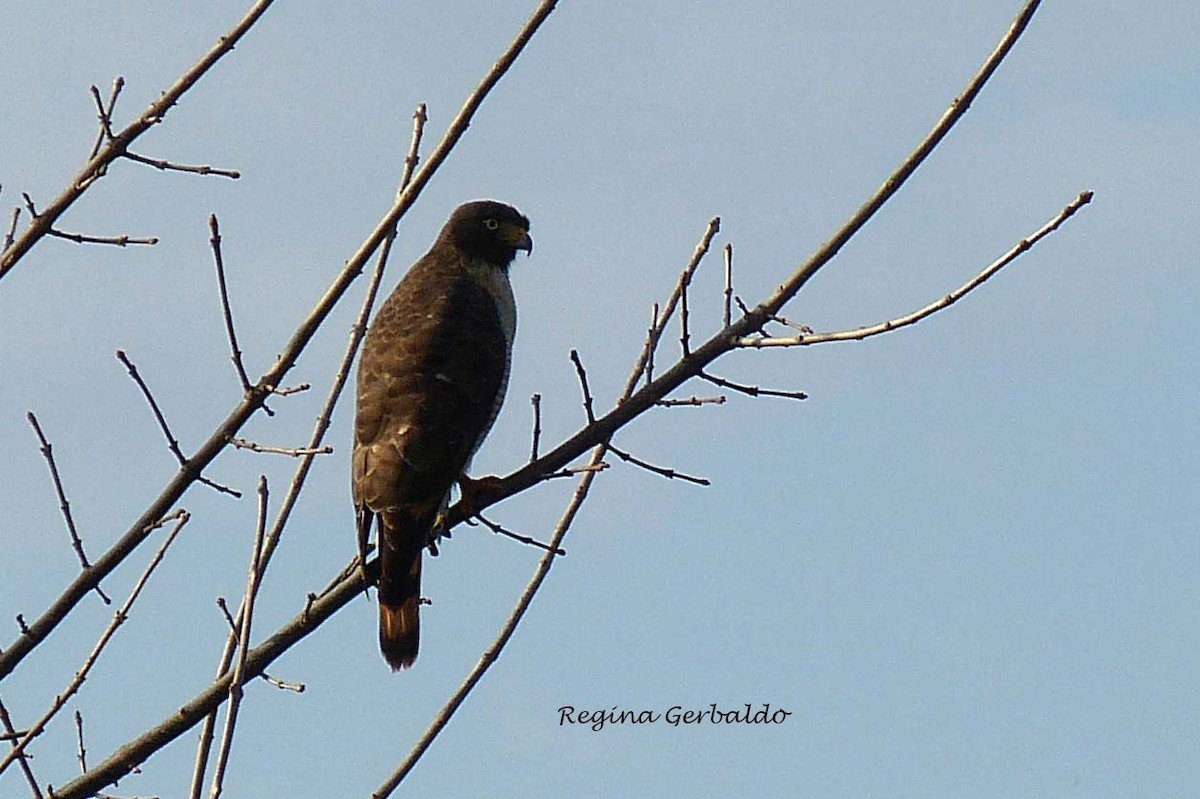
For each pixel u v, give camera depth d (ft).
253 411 29.58
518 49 29.50
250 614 27.45
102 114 30.12
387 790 30.78
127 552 29.84
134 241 29.94
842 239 32.24
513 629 32.81
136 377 29.45
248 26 30.37
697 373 33.04
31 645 29.40
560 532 33.83
